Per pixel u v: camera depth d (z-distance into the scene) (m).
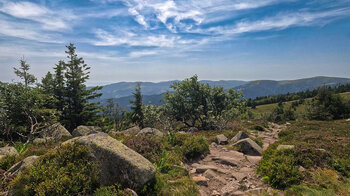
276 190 6.31
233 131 20.73
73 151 6.43
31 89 21.75
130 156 6.33
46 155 6.54
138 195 5.77
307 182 6.70
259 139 16.61
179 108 27.78
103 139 7.00
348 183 6.59
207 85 29.03
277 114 62.69
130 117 46.28
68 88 38.44
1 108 18.27
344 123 24.64
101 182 5.91
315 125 24.33
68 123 35.91
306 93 135.88
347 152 9.55
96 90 45.28
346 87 130.50
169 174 7.50
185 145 11.04
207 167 8.68
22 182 5.69
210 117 25.50
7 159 8.23
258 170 8.23
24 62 39.41
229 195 6.22
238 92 28.61
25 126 20.48
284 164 7.43
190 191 6.10
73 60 41.09
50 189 5.06
